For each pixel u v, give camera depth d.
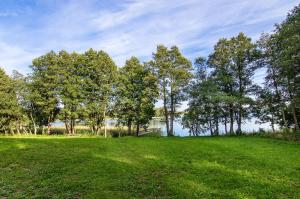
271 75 52.75
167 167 20.97
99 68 71.06
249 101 55.56
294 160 22.62
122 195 14.46
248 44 57.22
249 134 54.66
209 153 26.77
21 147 31.38
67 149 30.06
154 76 63.47
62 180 17.55
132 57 69.81
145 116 65.00
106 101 69.81
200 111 61.44
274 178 17.19
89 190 15.49
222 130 63.81
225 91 60.47
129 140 41.00
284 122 53.00
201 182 16.59
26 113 78.06
